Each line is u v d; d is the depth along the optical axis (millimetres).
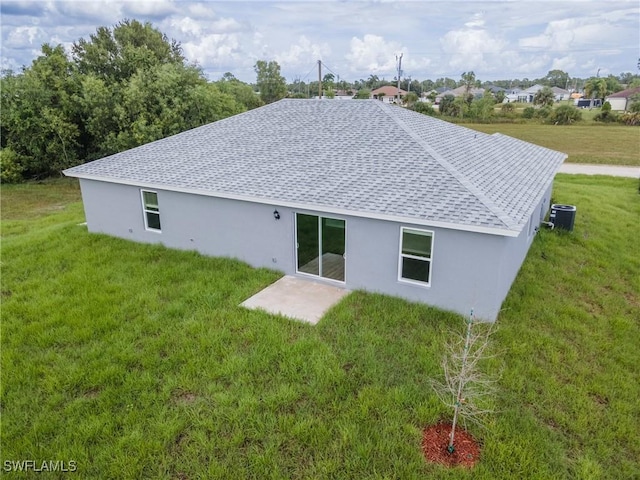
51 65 31531
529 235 13016
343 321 9383
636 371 7930
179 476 5820
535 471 5742
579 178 26859
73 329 9266
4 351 8547
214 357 8125
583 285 11219
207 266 12531
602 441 6297
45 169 33219
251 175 12672
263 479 5742
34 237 15836
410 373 7633
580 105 95188
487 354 8188
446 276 9609
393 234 9977
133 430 6527
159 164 14656
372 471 5793
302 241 11594
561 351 8422
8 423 6770
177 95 32156
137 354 8289
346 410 6828
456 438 6316
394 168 11383
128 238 15109
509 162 14094
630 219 17094
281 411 6848
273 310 10000
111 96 30938
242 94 54656
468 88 85688
